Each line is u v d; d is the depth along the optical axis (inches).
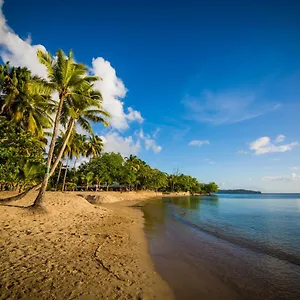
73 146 1598.2
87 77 604.7
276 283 254.7
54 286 202.8
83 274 233.9
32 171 705.0
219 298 217.2
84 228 461.7
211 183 5792.3
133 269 268.1
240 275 275.4
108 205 1211.2
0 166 553.6
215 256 349.4
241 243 442.0
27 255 270.2
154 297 207.0
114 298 194.1
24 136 631.2
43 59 543.5
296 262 329.1
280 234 542.6
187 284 243.4
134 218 717.9
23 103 872.9
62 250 302.8
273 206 1680.6
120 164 2274.9
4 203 552.4
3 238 322.3
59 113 569.6
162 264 301.0
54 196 821.2
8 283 199.8
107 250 328.8
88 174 1930.4
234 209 1317.7
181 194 4416.8
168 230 553.3
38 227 410.3
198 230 573.6
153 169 3481.8
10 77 863.1
